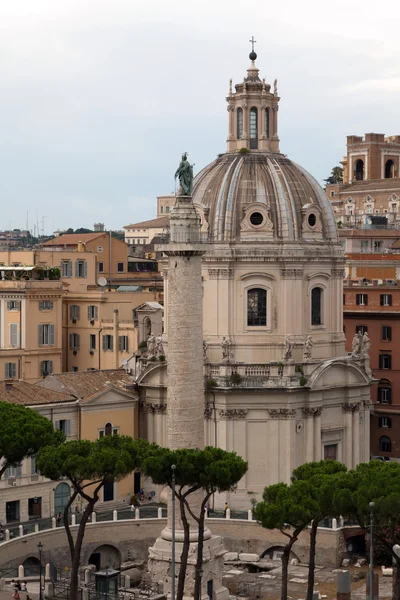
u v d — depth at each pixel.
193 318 127.69
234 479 120.44
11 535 142.00
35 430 129.75
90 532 147.00
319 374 161.25
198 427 128.12
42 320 184.12
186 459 118.88
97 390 159.62
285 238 162.38
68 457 122.44
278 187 164.00
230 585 139.88
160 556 131.75
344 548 146.50
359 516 114.75
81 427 157.12
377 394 195.62
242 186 163.75
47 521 148.75
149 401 164.38
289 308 162.12
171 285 127.62
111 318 191.25
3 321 183.88
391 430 194.38
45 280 185.12
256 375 160.25
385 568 143.25
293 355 162.12
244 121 168.88
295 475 129.38
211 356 162.38
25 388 155.75
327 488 116.44
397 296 196.25
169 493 132.25
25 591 130.25
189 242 126.75
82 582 134.50
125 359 185.62
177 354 127.38
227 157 169.00
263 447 160.25
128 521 149.25
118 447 126.88
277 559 149.12
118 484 159.12
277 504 117.38
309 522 119.06
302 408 161.25
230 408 159.75
